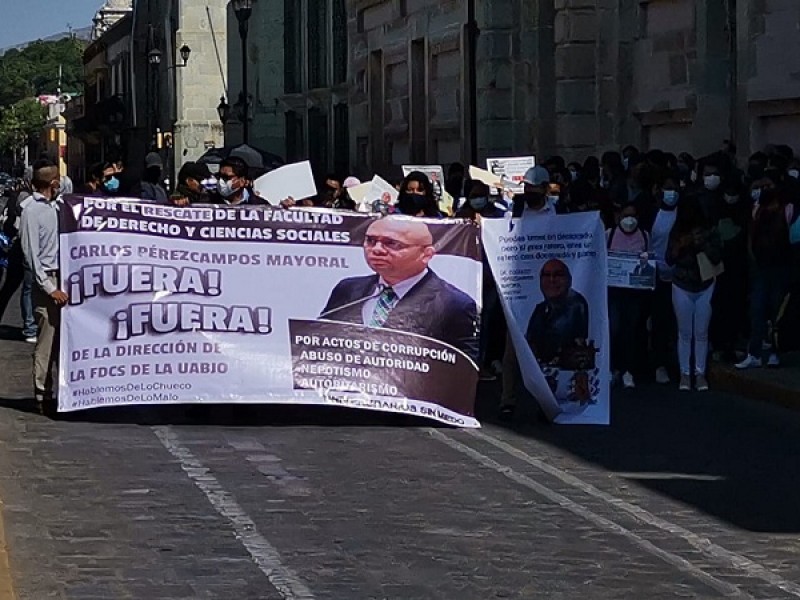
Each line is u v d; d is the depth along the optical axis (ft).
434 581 24.75
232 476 33.37
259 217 40.63
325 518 29.32
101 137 248.11
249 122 182.09
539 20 92.43
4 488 31.53
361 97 131.44
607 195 51.83
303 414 42.60
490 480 33.86
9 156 541.34
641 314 50.08
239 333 40.37
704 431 41.45
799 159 59.16
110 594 23.47
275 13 179.83
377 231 40.88
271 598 23.48
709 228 48.47
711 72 74.90
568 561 26.43
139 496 30.96
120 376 39.96
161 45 227.40
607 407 42.16
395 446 38.01
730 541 28.37
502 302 41.83
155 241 40.32
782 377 47.80
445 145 108.68
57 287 40.47
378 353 40.73
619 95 84.02
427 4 110.93
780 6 67.46
